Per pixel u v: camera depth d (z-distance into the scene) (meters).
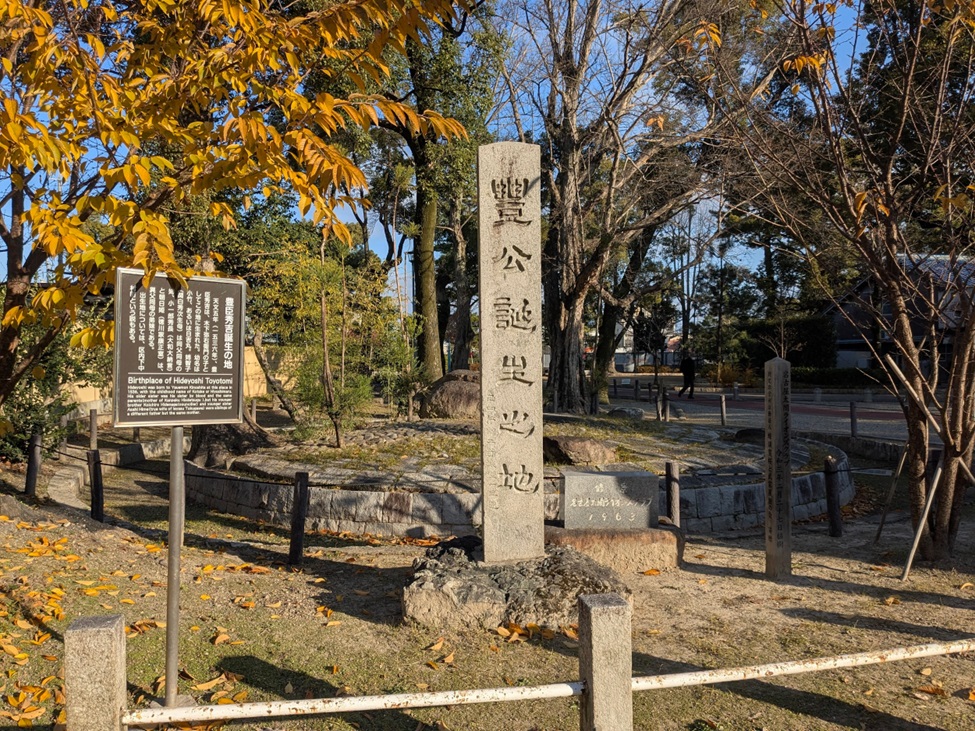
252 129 3.74
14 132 3.44
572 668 4.36
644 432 12.59
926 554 6.78
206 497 10.16
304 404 12.73
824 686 4.18
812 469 10.50
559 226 18.08
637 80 15.06
